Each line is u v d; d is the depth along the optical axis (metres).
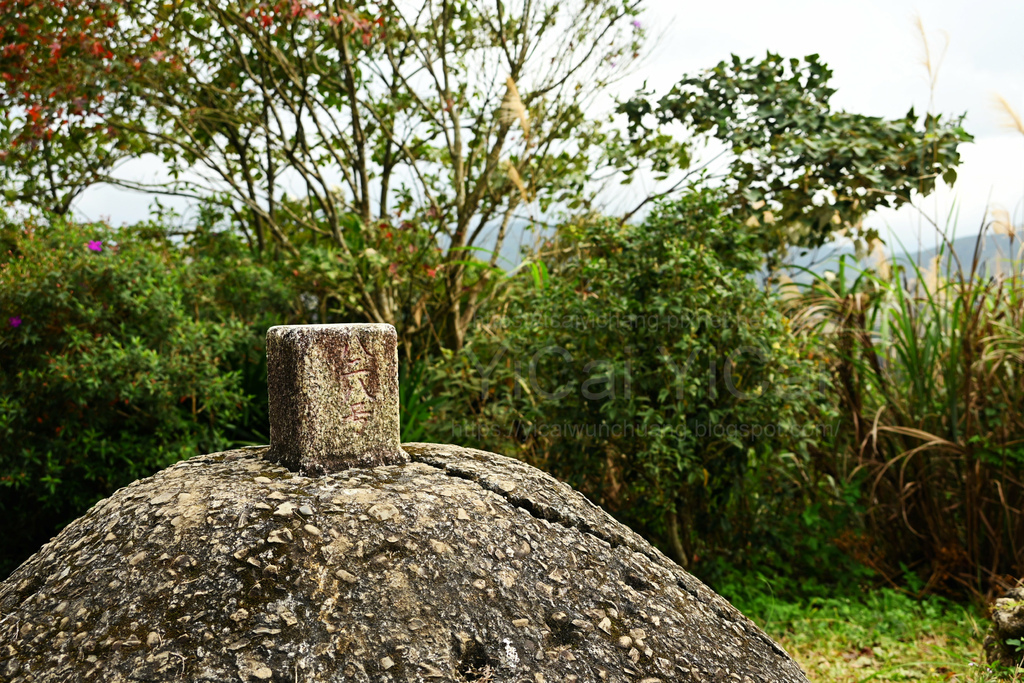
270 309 5.39
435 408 4.27
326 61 5.71
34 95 4.53
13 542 3.96
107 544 1.73
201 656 1.49
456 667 1.55
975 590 3.78
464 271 5.32
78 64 4.55
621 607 1.83
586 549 1.93
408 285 5.23
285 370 1.95
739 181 5.18
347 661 1.50
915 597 3.90
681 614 1.90
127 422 4.05
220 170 5.46
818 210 5.02
